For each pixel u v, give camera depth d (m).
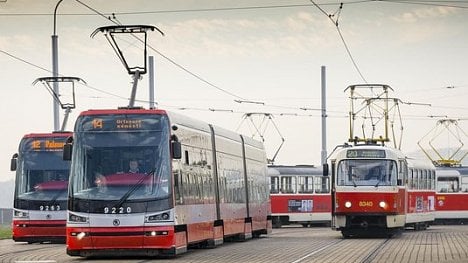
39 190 40.22
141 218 28.70
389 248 35.53
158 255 30.20
